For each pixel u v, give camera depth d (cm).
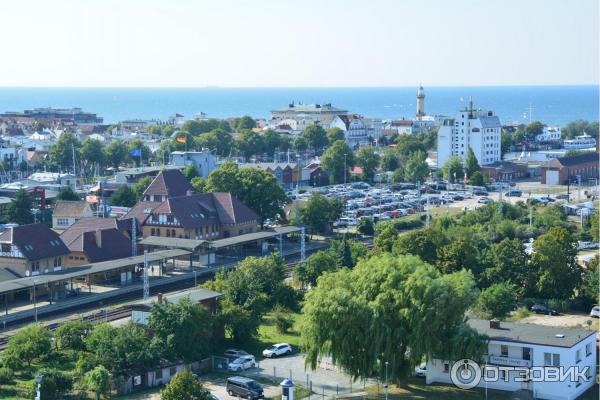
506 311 17412
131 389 13488
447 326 13062
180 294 16238
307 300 13675
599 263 19512
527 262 19075
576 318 17488
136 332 14125
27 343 14275
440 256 19262
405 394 13025
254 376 14088
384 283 13200
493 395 12838
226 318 15688
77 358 14588
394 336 12925
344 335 13012
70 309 18450
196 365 14312
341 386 13562
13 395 12912
